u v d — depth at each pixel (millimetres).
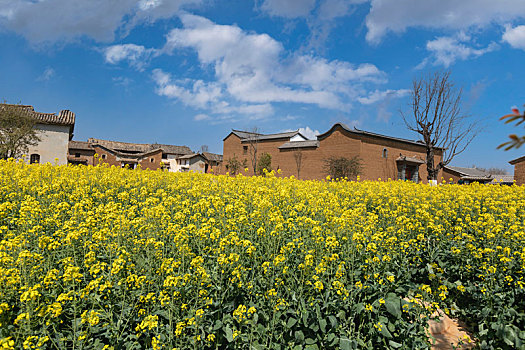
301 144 44469
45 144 30875
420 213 6562
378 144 39469
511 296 4508
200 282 3393
